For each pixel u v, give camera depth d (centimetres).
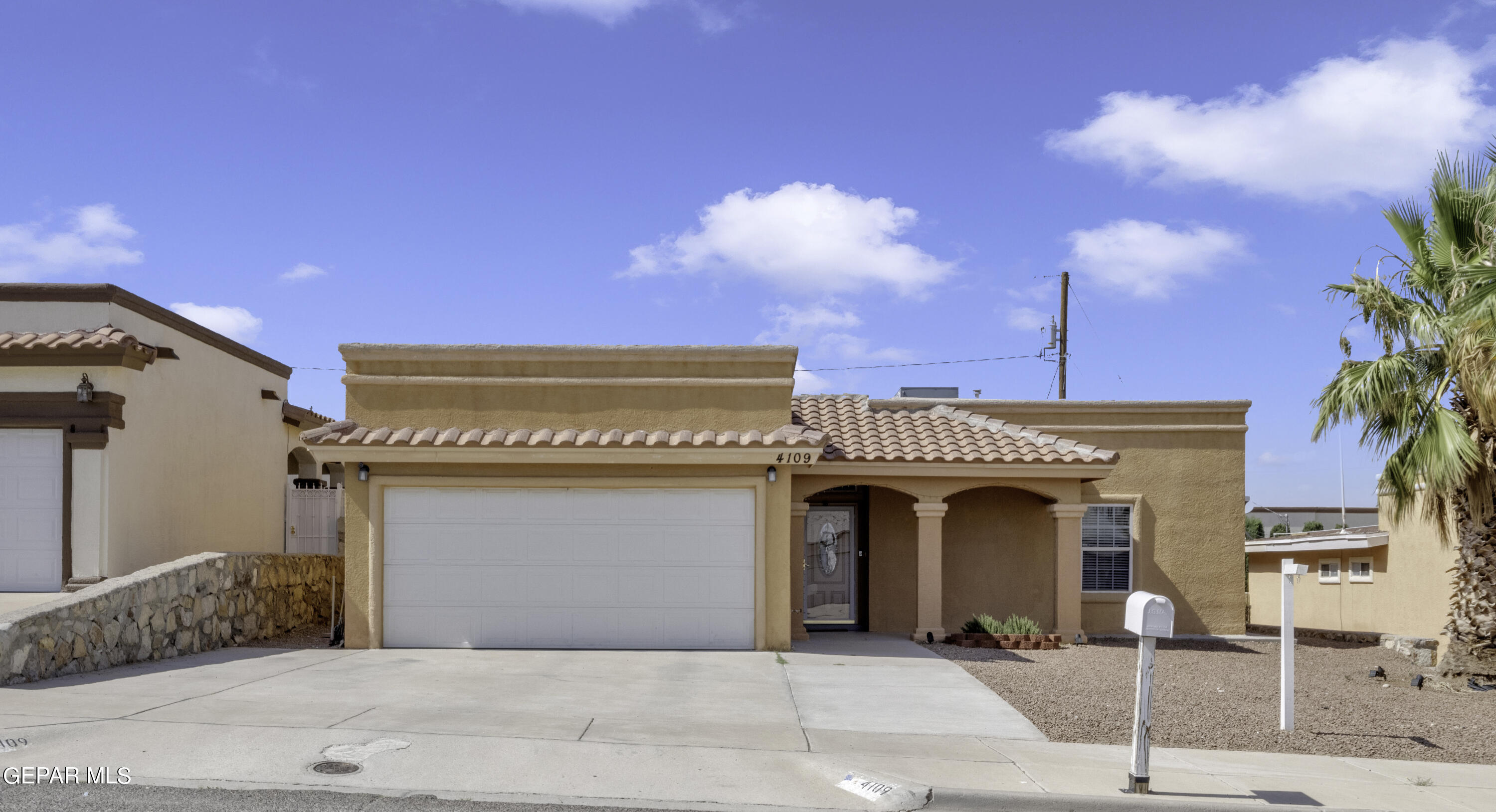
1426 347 1288
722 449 1311
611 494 1347
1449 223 1298
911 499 1684
